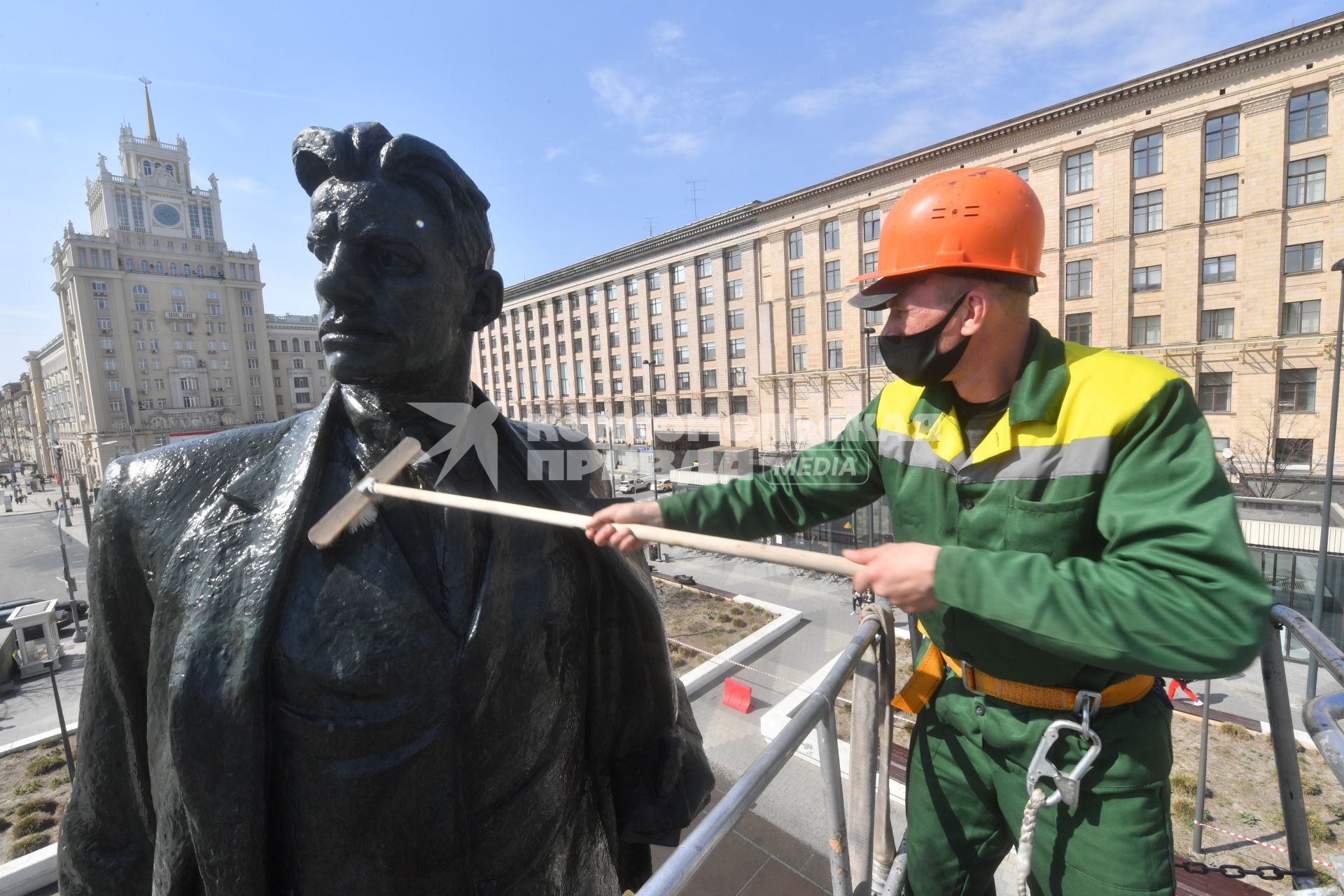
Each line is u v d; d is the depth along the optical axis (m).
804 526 1.80
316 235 1.38
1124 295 25.39
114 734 1.58
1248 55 22.39
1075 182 26.30
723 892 6.79
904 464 1.62
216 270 60.31
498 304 1.65
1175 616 1.01
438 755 1.38
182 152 59.81
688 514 1.71
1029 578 1.07
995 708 1.58
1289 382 22.95
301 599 1.33
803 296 34.12
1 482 77.50
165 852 1.39
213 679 1.28
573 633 1.74
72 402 62.75
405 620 1.36
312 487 1.42
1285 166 22.47
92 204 58.97
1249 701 13.03
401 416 1.52
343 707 1.31
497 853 1.54
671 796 1.97
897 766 9.41
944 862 1.76
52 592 31.16
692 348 39.56
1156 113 24.34
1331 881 7.72
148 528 1.46
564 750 1.73
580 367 47.91
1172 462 1.20
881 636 1.94
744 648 16.38
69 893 1.62
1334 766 1.31
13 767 14.05
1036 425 1.35
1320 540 13.64
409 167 1.41
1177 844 9.07
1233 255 23.69
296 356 66.56
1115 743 1.44
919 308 1.42
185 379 58.47
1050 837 1.51
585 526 1.45
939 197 1.40
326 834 1.34
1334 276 21.98
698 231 38.19
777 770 1.28
